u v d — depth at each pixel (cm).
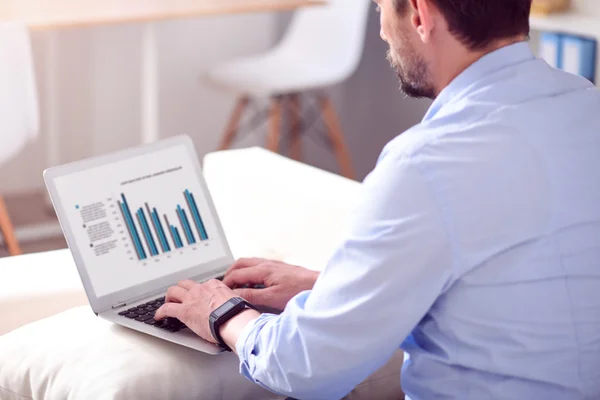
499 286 121
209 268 182
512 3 125
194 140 503
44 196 463
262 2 400
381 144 498
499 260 121
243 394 153
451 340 126
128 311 166
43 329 165
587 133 126
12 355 160
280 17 505
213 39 494
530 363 124
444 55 128
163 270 177
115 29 465
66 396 148
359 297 122
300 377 127
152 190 180
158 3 395
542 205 121
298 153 497
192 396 148
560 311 123
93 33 462
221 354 154
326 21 461
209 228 185
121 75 472
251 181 241
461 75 127
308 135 515
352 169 470
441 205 118
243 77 438
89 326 164
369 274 121
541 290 122
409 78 133
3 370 159
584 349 126
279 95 447
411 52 130
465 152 120
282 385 131
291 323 129
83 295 188
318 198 228
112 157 178
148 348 154
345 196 227
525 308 122
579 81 132
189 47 489
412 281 120
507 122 122
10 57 320
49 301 185
